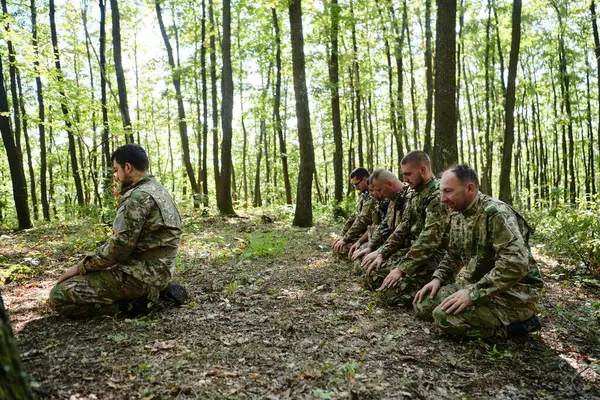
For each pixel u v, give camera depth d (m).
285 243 6.80
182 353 2.63
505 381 2.41
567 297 4.18
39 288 4.47
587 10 14.06
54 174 21.67
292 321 3.27
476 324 2.87
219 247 6.68
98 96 19.62
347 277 4.69
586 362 2.67
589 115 20.20
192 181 15.20
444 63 6.70
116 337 2.87
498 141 19.86
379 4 14.14
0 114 9.53
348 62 13.66
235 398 2.10
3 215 15.84
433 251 3.57
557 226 6.41
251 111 19.55
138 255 3.42
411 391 2.22
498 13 17.67
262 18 15.09
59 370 2.37
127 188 3.54
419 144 19.77
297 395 2.14
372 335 3.00
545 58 20.77
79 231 7.55
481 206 2.89
